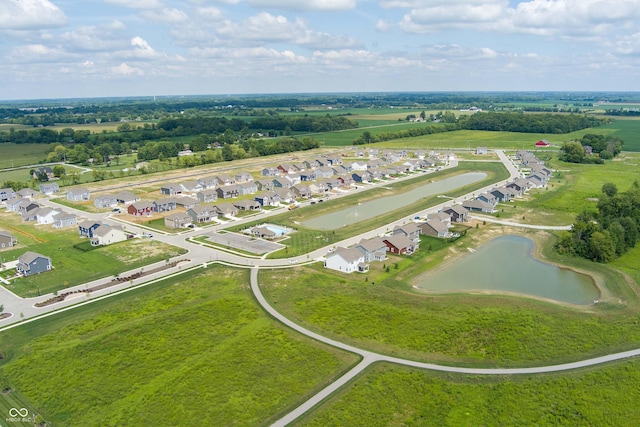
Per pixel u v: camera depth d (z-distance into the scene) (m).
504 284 101.25
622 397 65.44
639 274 105.56
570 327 81.38
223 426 60.28
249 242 125.44
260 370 70.81
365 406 63.78
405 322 83.12
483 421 62.03
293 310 87.81
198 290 95.88
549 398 65.25
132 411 63.00
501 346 76.50
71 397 65.50
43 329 81.00
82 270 106.44
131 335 78.88
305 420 60.94
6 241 122.06
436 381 68.31
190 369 70.94
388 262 111.75
